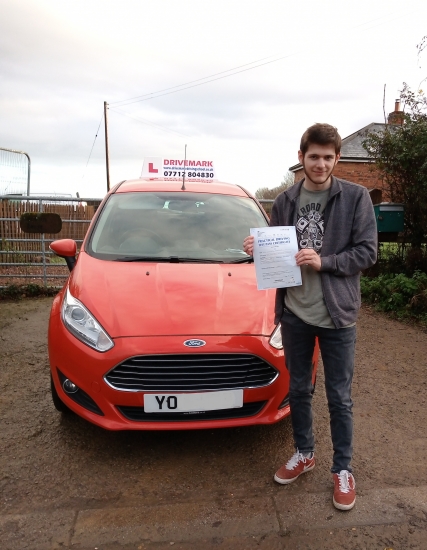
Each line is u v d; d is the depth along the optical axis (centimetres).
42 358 450
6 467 272
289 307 239
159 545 215
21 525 225
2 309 642
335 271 220
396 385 394
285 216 236
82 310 284
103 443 299
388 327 565
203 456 287
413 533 222
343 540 218
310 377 252
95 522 228
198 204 415
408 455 288
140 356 254
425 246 708
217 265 341
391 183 724
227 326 270
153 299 288
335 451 246
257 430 316
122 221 387
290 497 248
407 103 680
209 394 257
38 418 330
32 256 755
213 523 228
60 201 743
